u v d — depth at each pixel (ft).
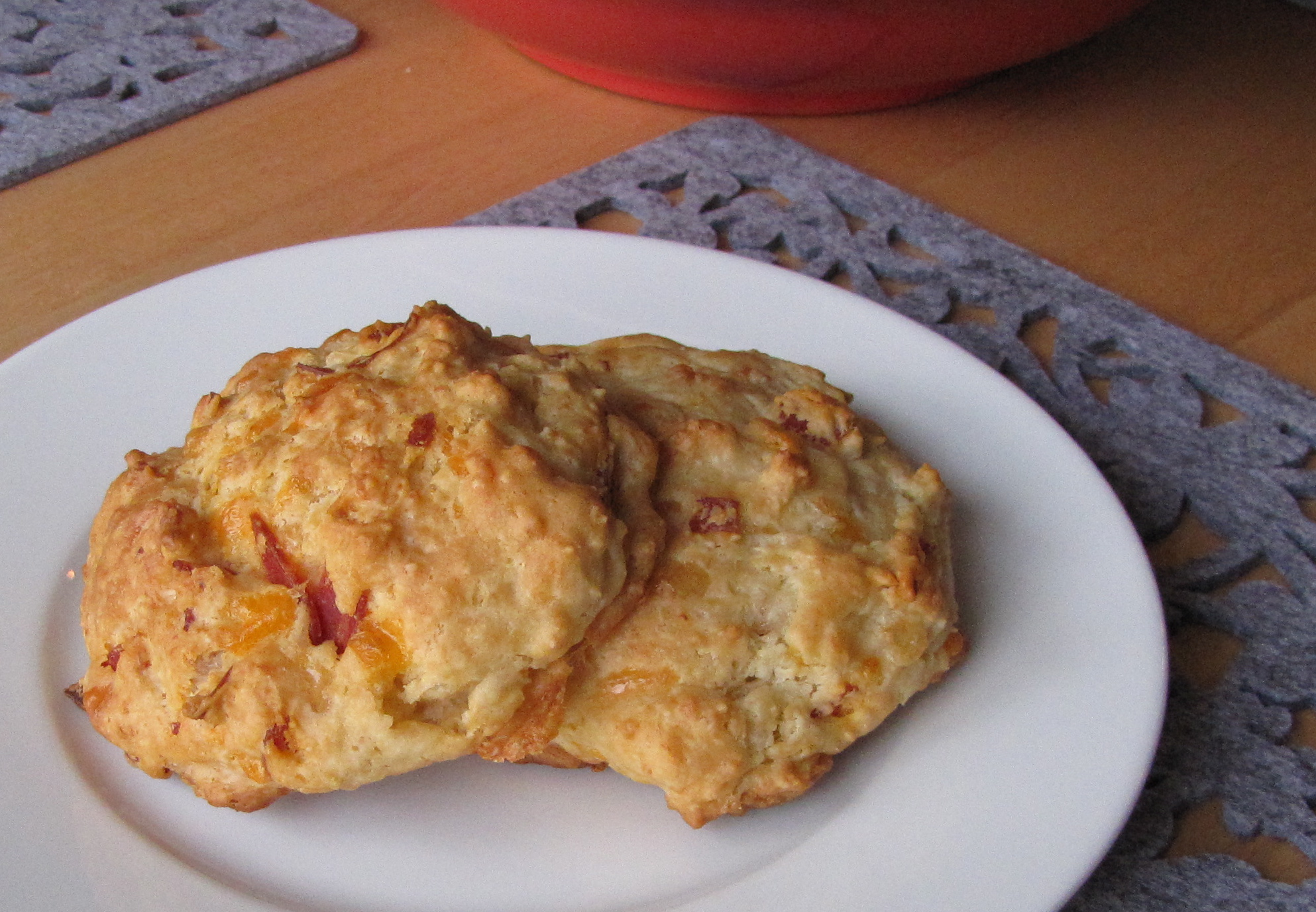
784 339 0.97
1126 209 1.23
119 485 0.77
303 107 1.35
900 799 0.71
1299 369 1.06
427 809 0.75
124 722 0.71
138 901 0.69
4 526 0.86
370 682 0.68
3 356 1.04
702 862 0.72
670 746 0.70
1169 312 1.11
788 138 1.29
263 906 0.69
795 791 0.72
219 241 1.17
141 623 0.71
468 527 0.69
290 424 0.74
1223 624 0.85
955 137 1.33
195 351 0.97
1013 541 0.83
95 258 1.14
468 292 1.01
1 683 0.79
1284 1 1.58
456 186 1.24
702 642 0.72
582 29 1.23
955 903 0.67
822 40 1.18
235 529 0.72
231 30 1.45
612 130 1.33
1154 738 0.72
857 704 0.73
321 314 1.00
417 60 1.43
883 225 1.18
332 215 1.20
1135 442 0.98
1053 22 1.18
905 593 0.74
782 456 0.77
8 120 1.28
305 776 0.68
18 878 0.69
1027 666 0.76
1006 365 1.04
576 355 0.84
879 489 0.80
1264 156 1.31
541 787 0.76
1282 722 0.80
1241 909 0.71
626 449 0.75
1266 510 0.93
